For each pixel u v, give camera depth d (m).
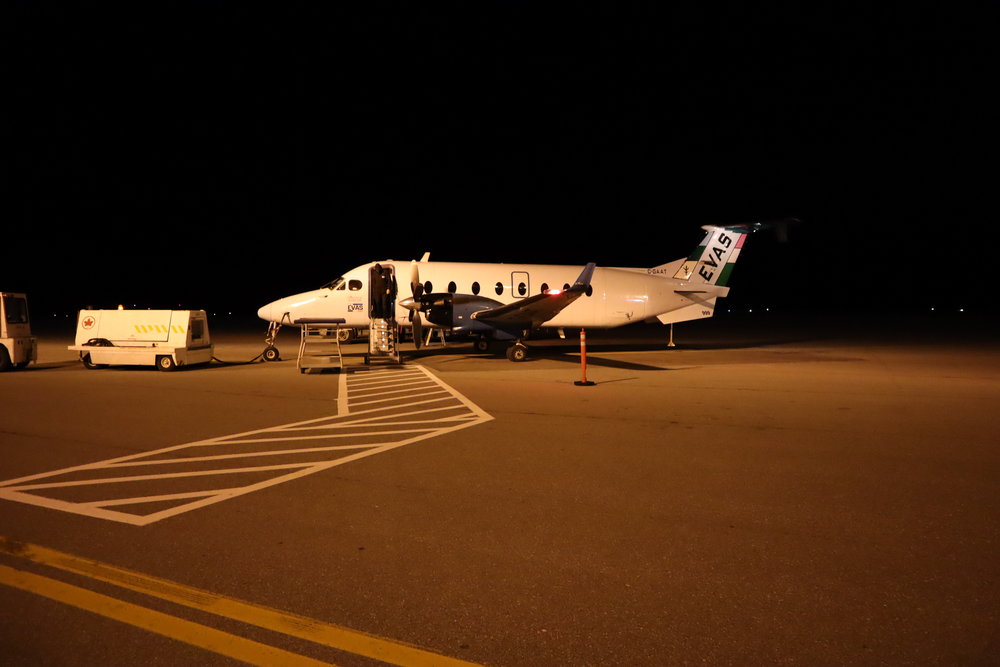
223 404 9.81
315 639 2.93
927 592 3.38
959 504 4.89
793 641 2.88
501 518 4.60
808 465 6.10
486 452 6.66
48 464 6.16
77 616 3.15
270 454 6.58
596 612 3.18
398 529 4.38
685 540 4.16
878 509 4.78
